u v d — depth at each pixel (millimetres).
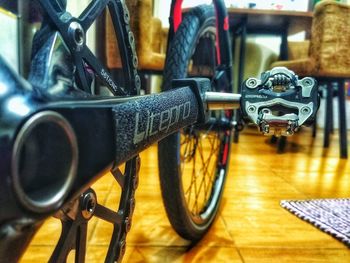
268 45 3107
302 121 503
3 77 198
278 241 804
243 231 854
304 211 977
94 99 270
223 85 941
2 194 183
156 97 374
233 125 941
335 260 726
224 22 922
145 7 1669
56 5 333
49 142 210
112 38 1549
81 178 229
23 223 197
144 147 338
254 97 529
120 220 471
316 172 1493
